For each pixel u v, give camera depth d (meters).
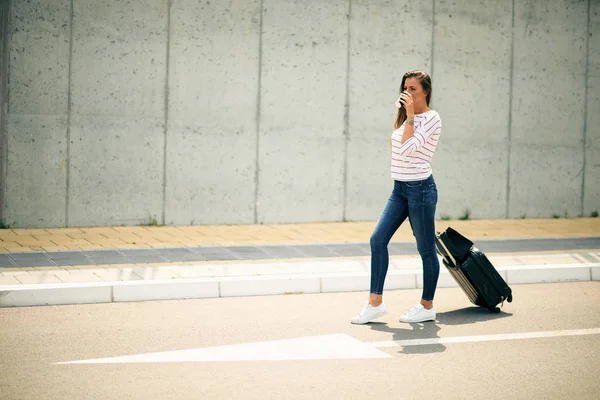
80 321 6.62
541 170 13.03
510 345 6.13
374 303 6.74
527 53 12.81
